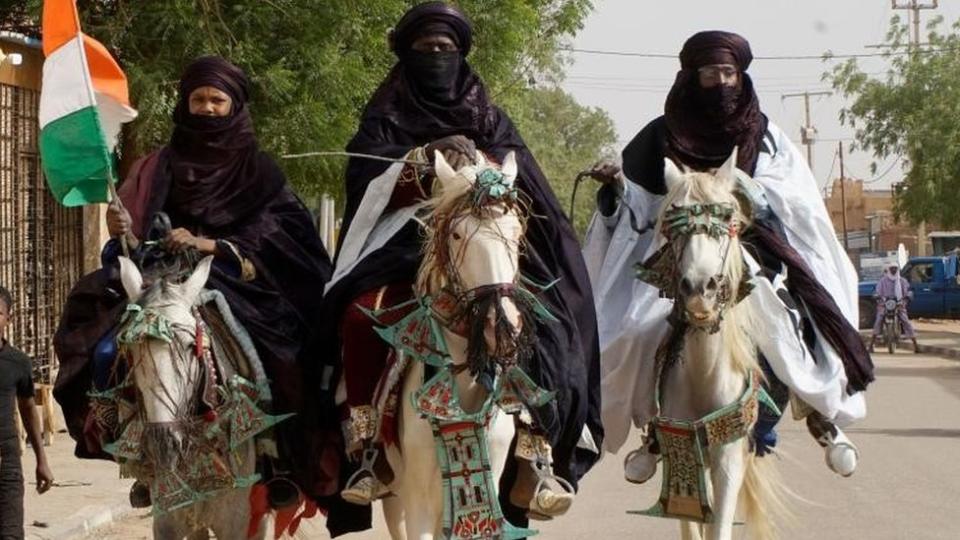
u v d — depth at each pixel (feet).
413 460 21.76
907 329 110.63
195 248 24.68
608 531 35.96
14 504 30.12
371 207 23.75
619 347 26.14
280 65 51.03
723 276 23.36
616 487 43.42
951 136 128.88
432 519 21.94
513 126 25.35
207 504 23.95
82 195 25.26
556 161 222.89
